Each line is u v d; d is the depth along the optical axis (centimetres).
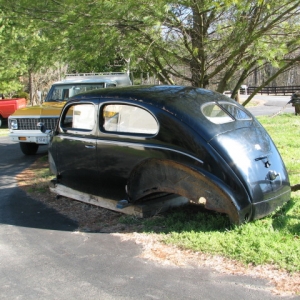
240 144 454
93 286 362
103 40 746
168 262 398
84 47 768
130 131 498
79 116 568
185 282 359
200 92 529
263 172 455
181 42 775
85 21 700
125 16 688
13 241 479
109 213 561
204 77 813
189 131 446
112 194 528
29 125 997
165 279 367
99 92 549
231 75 803
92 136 539
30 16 778
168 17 691
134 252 427
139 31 729
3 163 998
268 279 355
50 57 863
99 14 689
